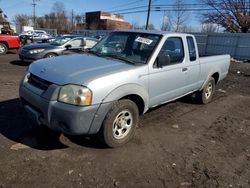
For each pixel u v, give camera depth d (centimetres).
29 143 385
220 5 3581
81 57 434
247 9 3453
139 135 441
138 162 358
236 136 475
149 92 428
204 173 344
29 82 384
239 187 321
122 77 369
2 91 655
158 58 436
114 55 454
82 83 330
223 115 590
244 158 393
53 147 379
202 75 597
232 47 2369
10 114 492
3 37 1580
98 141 405
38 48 1116
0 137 398
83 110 327
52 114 334
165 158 375
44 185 296
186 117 555
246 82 1077
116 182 312
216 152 406
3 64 1165
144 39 460
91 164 344
